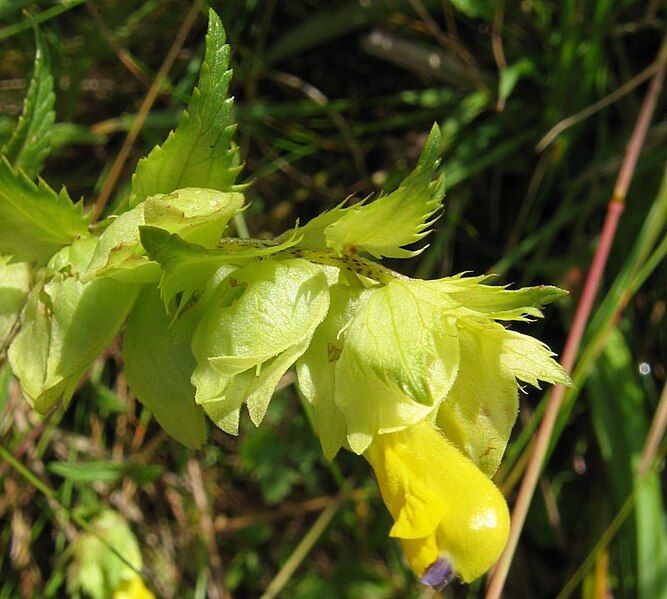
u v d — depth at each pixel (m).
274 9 0.17
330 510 0.17
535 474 0.14
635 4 0.16
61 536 0.16
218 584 0.17
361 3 0.17
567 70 0.16
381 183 0.17
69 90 0.16
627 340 0.16
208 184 0.10
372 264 0.09
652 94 0.15
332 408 0.09
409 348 0.08
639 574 0.15
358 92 0.17
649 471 0.15
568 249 0.17
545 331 0.17
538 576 0.17
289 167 0.17
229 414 0.09
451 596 0.17
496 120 0.17
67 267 0.09
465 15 0.17
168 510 0.17
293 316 0.08
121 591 0.14
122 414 0.17
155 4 0.17
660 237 0.16
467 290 0.09
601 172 0.16
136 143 0.17
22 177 0.09
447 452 0.09
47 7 0.16
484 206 0.17
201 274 0.09
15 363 0.10
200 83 0.09
